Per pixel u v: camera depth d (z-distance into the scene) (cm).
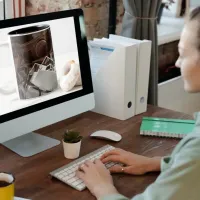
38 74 136
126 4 209
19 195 115
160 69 286
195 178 90
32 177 125
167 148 146
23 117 134
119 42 169
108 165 130
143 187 121
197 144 93
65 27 142
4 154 138
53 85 140
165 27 286
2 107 128
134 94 171
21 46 130
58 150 142
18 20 129
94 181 117
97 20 226
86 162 127
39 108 138
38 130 157
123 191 119
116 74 165
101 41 172
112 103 171
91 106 155
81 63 149
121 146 147
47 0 209
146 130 155
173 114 177
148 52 171
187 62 96
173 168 93
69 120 168
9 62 128
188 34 95
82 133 156
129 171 127
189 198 91
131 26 210
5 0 202
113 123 167
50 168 130
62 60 143
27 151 140
